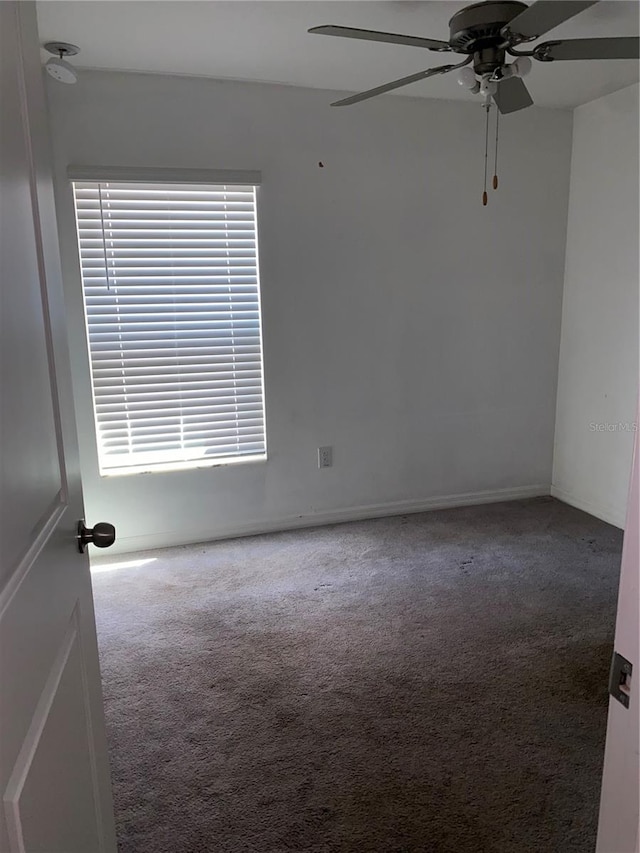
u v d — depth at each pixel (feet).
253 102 10.29
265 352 11.14
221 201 10.48
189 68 9.49
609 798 2.13
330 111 10.71
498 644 7.93
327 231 11.09
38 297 3.13
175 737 6.38
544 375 13.00
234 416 11.25
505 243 12.18
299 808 5.49
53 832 2.84
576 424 12.66
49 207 3.49
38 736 2.66
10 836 2.27
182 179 10.05
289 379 11.39
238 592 9.41
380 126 11.03
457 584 9.55
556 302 12.75
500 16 6.27
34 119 3.23
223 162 10.32
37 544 2.90
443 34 8.25
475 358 12.46
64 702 3.19
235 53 8.88
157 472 10.93
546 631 8.21
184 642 8.07
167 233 10.29
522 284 12.45
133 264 10.21
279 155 10.59
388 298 11.68
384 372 11.94
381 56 9.04
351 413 11.91
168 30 8.05
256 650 7.88
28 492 2.79
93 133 9.65
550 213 12.32
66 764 3.16
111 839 4.25
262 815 5.42
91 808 3.71
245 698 6.96
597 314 11.85
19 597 2.55
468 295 12.16
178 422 10.96
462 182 11.68
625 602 1.99
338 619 8.58
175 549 11.09
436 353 12.19
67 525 3.55
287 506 11.87
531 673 7.32
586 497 12.55
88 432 10.46
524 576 9.78
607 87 10.69
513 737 6.31
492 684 7.13
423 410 12.35
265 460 11.53
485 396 12.69
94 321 10.21
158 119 9.89
